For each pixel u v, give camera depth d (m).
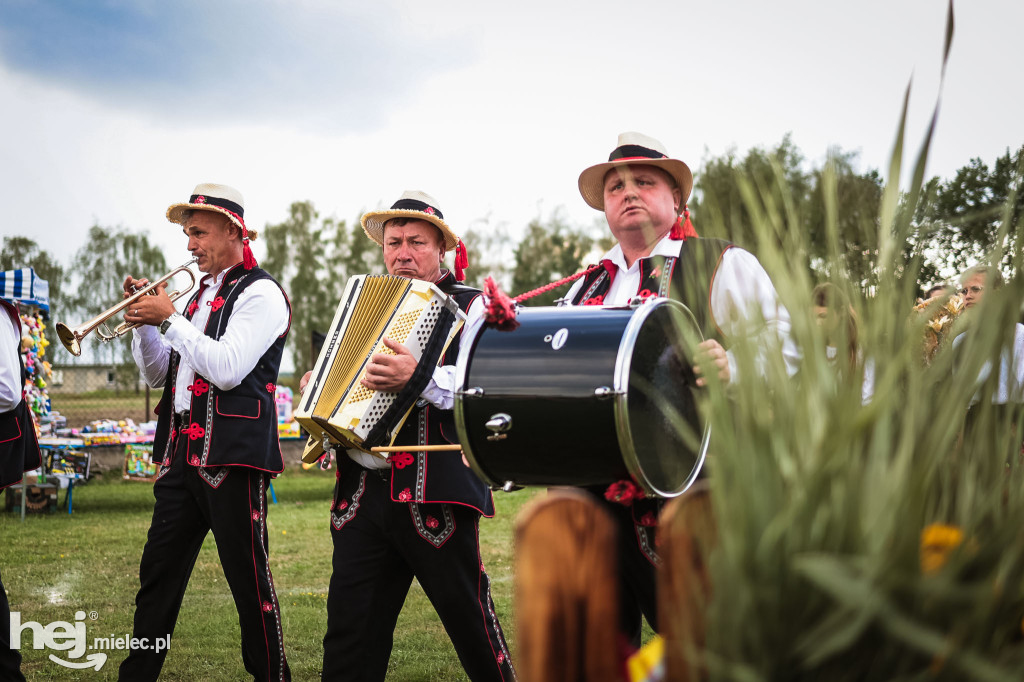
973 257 0.96
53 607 4.56
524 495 8.61
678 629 0.99
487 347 1.95
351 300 2.77
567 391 1.77
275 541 6.54
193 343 3.13
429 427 2.73
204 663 3.66
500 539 6.37
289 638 4.00
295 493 9.73
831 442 0.88
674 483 1.90
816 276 0.99
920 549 0.85
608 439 1.74
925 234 0.95
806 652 0.86
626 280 2.51
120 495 9.16
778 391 0.97
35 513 7.96
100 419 13.92
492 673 2.75
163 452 3.39
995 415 0.99
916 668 0.85
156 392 17.00
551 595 1.07
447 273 3.13
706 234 1.06
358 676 2.74
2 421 3.14
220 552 3.19
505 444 1.87
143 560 3.21
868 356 0.96
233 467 3.16
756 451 0.93
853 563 0.84
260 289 3.33
